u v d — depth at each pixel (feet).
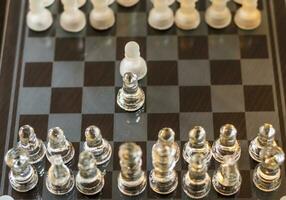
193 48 2.68
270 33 2.70
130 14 2.76
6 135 2.50
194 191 2.36
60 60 2.66
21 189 2.40
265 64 2.63
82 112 2.54
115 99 2.56
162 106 2.55
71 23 2.70
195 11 2.69
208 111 2.54
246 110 2.54
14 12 2.76
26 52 2.68
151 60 2.65
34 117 2.54
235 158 2.40
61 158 2.32
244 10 2.68
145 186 2.40
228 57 2.65
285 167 2.43
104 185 2.41
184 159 2.44
